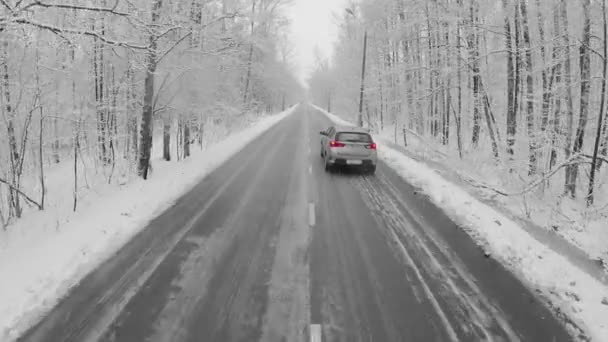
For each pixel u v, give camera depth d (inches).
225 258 212.4
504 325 152.4
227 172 466.3
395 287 181.6
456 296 174.2
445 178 445.4
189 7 440.5
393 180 442.0
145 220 279.4
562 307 166.7
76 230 257.4
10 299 169.5
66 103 418.3
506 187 394.9
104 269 197.8
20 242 246.7
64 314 157.1
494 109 669.9
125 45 270.2
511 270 201.8
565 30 407.5
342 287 180.5
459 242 242.1
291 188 389.1
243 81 1090.1
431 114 881.5
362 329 147.3
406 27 810.2
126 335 142.8
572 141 470.6
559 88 438.6
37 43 318.7
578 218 324.8
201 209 309.0
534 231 273.7
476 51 542.3
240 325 149.1
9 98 328.2
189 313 157.2
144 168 430.3
